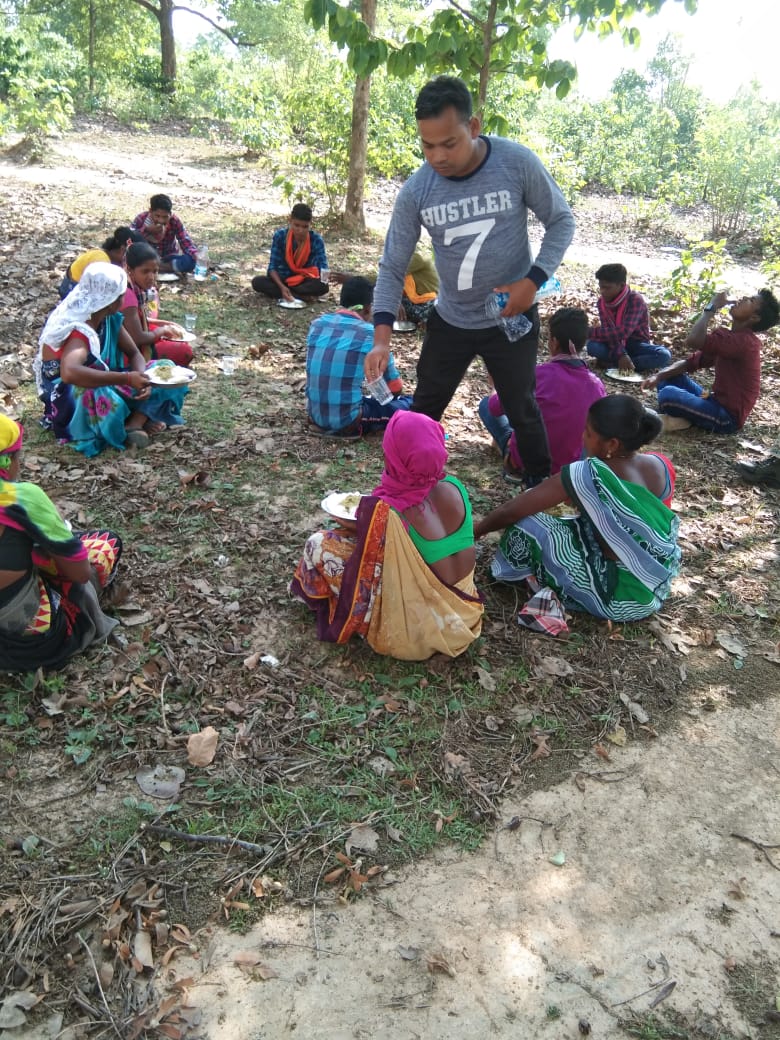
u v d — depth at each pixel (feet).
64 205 36.14
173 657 11.44
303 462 17.20
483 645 12.28
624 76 77.97
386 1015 7.52
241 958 7.86
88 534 12.28
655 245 44.37
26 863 8.60
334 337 17.78
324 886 8.66
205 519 14.83
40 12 86.22
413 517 10.69
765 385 23.95
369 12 32.86
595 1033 7.51
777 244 42.39
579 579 12.64
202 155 56.03
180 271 28.30
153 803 9.37
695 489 17.54
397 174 52.90
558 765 10.43
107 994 7.50
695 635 12.98
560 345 16.40
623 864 9.18
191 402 19.57
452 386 14.79
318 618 11.99
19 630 10.43
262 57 90.74
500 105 54.65
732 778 10.44
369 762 10.15
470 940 8.23
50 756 9.86
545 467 15.23
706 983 8.01
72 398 16.70
